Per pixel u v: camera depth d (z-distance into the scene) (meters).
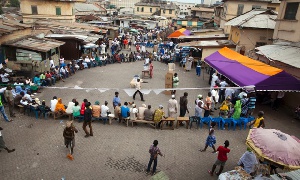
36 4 31.89
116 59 26.98
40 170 8.88
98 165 9.37
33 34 22.20
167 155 10.21
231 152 10.61
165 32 48.16
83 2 66.25
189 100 16.34
